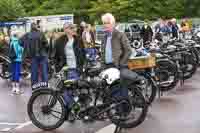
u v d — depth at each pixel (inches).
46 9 1668.3
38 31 429.4
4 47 584.4
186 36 771.4
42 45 427.5
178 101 390.6
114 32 317.7
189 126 306.0
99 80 290.4
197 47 565.0
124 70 294.0
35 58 425.4
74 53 366.3
